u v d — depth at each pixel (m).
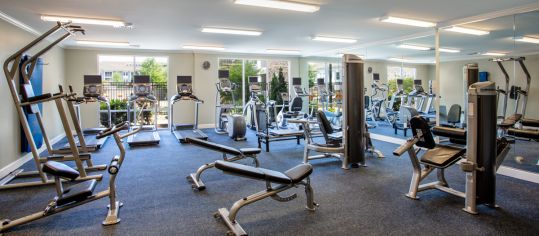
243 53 9.71
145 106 9.04
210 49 8.80
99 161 5.07
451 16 4.91
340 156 4.92
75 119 4.54
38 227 2.57
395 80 7.01
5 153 4.44
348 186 3.63
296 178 2.61
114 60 8.80
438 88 5.70
